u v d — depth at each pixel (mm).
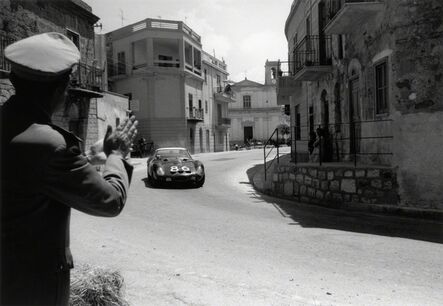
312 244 6715
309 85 18266
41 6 18234
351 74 12406
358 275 5059
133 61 39750
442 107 8961
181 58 39969
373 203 9773
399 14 9430
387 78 9984
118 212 1595
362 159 11609
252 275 4980
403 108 9414
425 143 9117
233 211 10164
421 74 9195
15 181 1410
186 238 7109
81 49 21703
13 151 1411
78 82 19828
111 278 3029
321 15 15734
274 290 4441
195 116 42969
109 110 24578
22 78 1491
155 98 39219
